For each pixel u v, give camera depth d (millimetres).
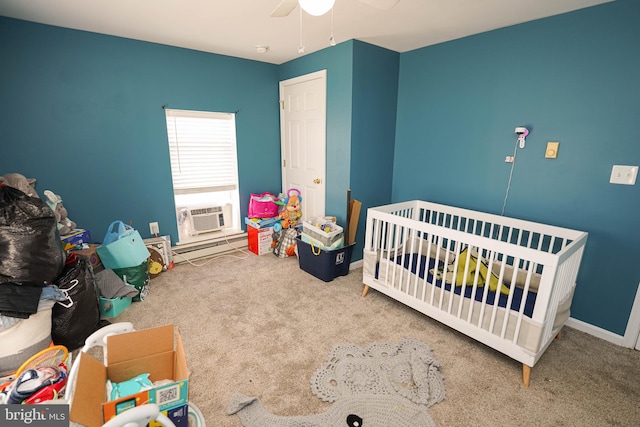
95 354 1965
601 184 2105
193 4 2096
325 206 3445
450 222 2936
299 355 1976
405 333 2209
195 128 3377
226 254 3676
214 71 3318
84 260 2146
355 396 1649
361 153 3133
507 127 2523
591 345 2117
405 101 3270
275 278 3064
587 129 2125
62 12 2223
